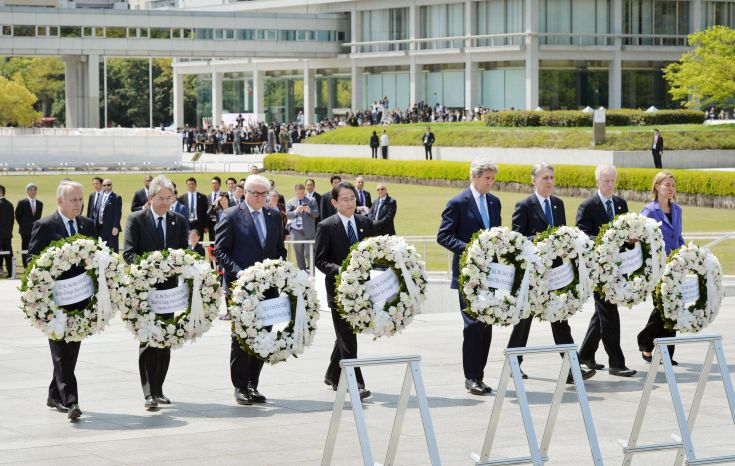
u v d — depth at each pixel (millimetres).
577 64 88562
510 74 88875
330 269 13797
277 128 89750
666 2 90625
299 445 11477
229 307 13133
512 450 11250
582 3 87938
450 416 12766
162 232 13766
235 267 13820
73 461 10852
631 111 66875
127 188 57594
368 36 100438
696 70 67562
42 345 17984
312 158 67938
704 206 45031
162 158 76500
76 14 93688
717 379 14844
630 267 14688
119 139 75562
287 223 28062
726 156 56594
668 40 90812
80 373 15398
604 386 14477
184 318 13008
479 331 13922
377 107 93188
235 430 12125
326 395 13922
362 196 27375
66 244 12562
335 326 13883
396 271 13328
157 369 13328
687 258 14953
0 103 111312
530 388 14320
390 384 14586
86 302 12812
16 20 91938
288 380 14859
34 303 12539
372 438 11773
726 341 17625
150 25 96250
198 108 121250
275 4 107062
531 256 13555
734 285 23359
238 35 99125
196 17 97750
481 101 91438
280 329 13062
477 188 14508
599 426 12289
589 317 20312
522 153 60250
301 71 108125
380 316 13227
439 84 94812
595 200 15344
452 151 64875
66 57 95938
